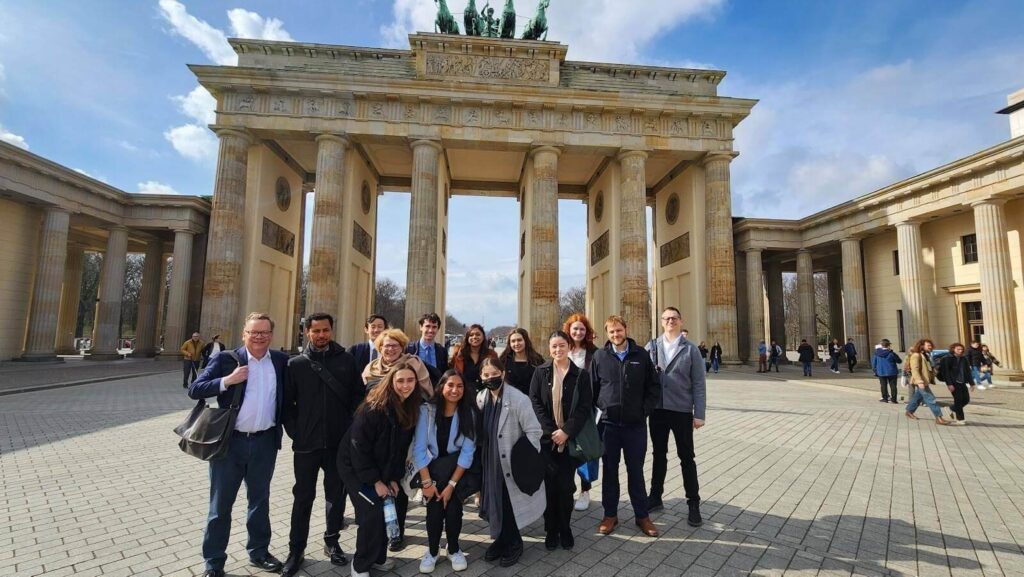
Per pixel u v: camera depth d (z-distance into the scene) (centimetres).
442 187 4659
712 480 1003
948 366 1672
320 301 3847
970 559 650
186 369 2458
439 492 634
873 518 795
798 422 1662
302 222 5153
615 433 755
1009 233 3378
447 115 4150
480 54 4259
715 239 4272
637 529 758
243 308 4016
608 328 788
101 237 5303
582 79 4469
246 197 4125
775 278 5728
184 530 732
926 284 4009
